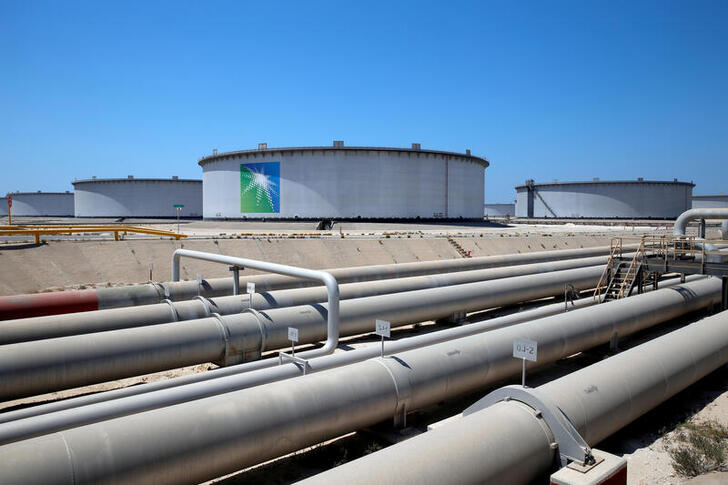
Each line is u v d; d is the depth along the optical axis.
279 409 8.51
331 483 5.80
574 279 27.22
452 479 6.27
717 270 19.05
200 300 17.72
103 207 114.50
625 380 9.64
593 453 7.15
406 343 14.03
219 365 15.09
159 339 13.59
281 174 77.88
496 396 8.34
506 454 6.82
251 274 34.00
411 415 11.48
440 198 83.06
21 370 11.66
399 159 78.69
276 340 15.57
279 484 8.77
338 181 76.62
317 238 44.12
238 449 7.95
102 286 29.64
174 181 113.19
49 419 8.99
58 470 6.46
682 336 12.49
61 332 14.70
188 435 7.56
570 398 8.38
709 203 136.88
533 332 13.42
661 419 11.39
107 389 14.21
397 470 6.12
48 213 145.50
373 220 77.62
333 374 9.69
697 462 8.95
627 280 22.02
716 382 13.83
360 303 18.06
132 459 7.01
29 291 27.23
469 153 89.00
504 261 33.62
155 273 32.56
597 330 15.22
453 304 20.78
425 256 45.84
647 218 115.88
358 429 9.80
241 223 77.31
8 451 6.48
